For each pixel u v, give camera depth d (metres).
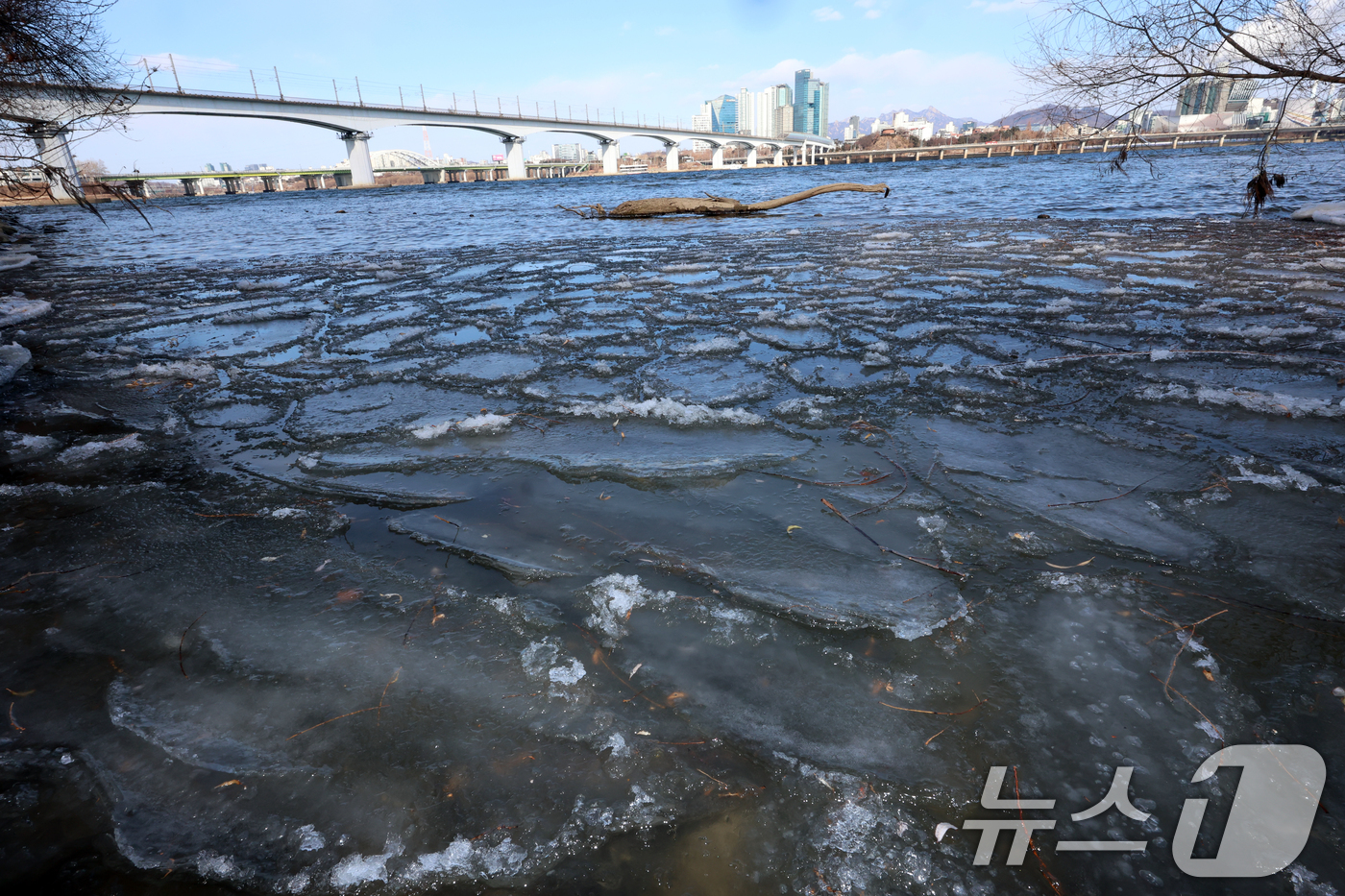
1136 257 7.41
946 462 2.54
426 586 1.86
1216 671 1.43
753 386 3.56
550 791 1.22
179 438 3.10
